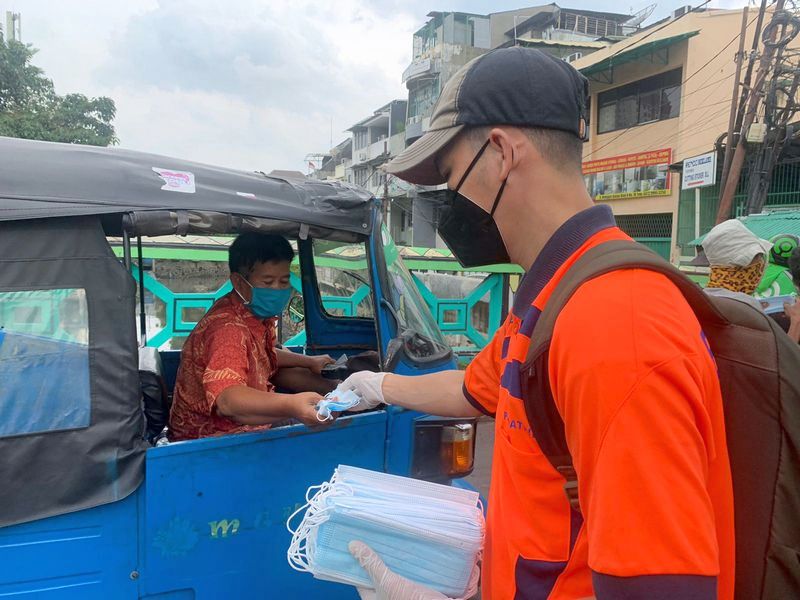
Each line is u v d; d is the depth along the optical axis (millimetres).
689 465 729
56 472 1634
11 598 1647
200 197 1806
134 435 1718
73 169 1707
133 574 1742
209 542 1820
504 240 1070
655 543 710
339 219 2041
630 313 775
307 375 2947
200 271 6086
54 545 1662
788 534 916
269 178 2062
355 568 1244
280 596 1942
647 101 17766
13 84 19766
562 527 899
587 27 28531
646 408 732
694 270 11055
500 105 968
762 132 12719
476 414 1477
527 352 921
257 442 1854
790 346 944
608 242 898
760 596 919
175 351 3166
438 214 1201
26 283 1602
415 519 1216
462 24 28453
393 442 2100
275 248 2152
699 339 807
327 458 1979
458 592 1228
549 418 886
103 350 1676
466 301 6547
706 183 14445
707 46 15875
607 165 18797
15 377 1594
